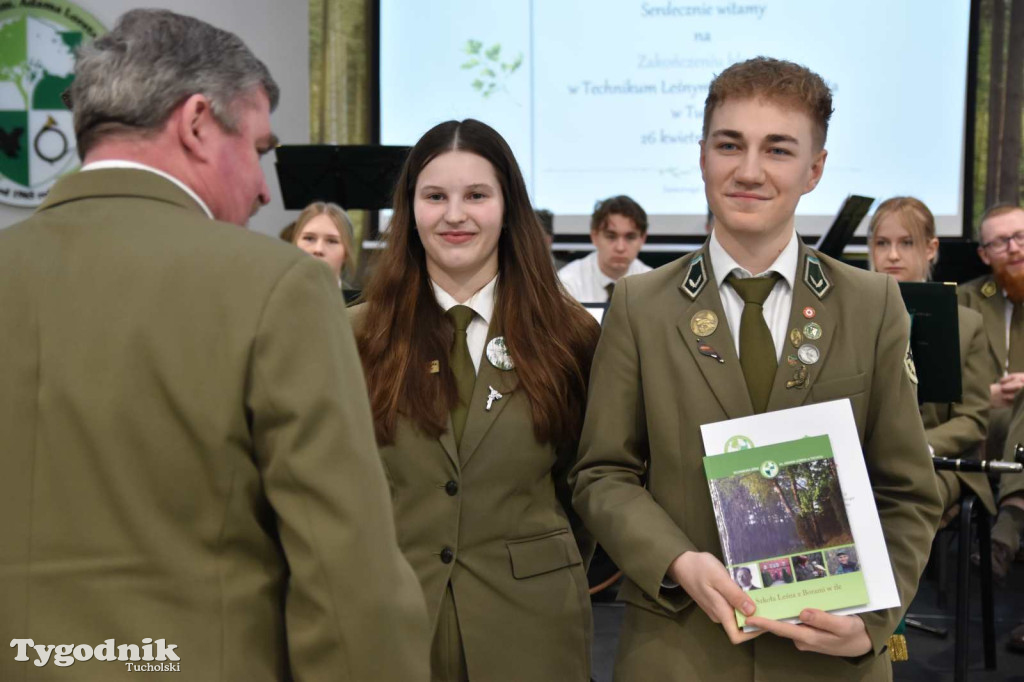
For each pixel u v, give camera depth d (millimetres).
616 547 1335
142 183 1008
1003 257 3514
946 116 5074
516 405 1594
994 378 3578
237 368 943
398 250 1681
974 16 4988
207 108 1025
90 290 954
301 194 3625
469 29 5223
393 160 3428
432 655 1525
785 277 1365
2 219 5379
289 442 943
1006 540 2904
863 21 5070
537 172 5258
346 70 5207
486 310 1659
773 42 5117
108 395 928
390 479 1562
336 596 937
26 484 928
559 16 5191
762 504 1267
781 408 1314
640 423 1429
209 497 950
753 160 1302
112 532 927
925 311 2232
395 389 1571
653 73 5176
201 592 944
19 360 940
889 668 1355
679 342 1363
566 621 1571
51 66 5340
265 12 5379
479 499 1559
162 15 1042
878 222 3273
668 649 1326
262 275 967
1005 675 2961
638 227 4328
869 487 1263
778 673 1277
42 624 913
